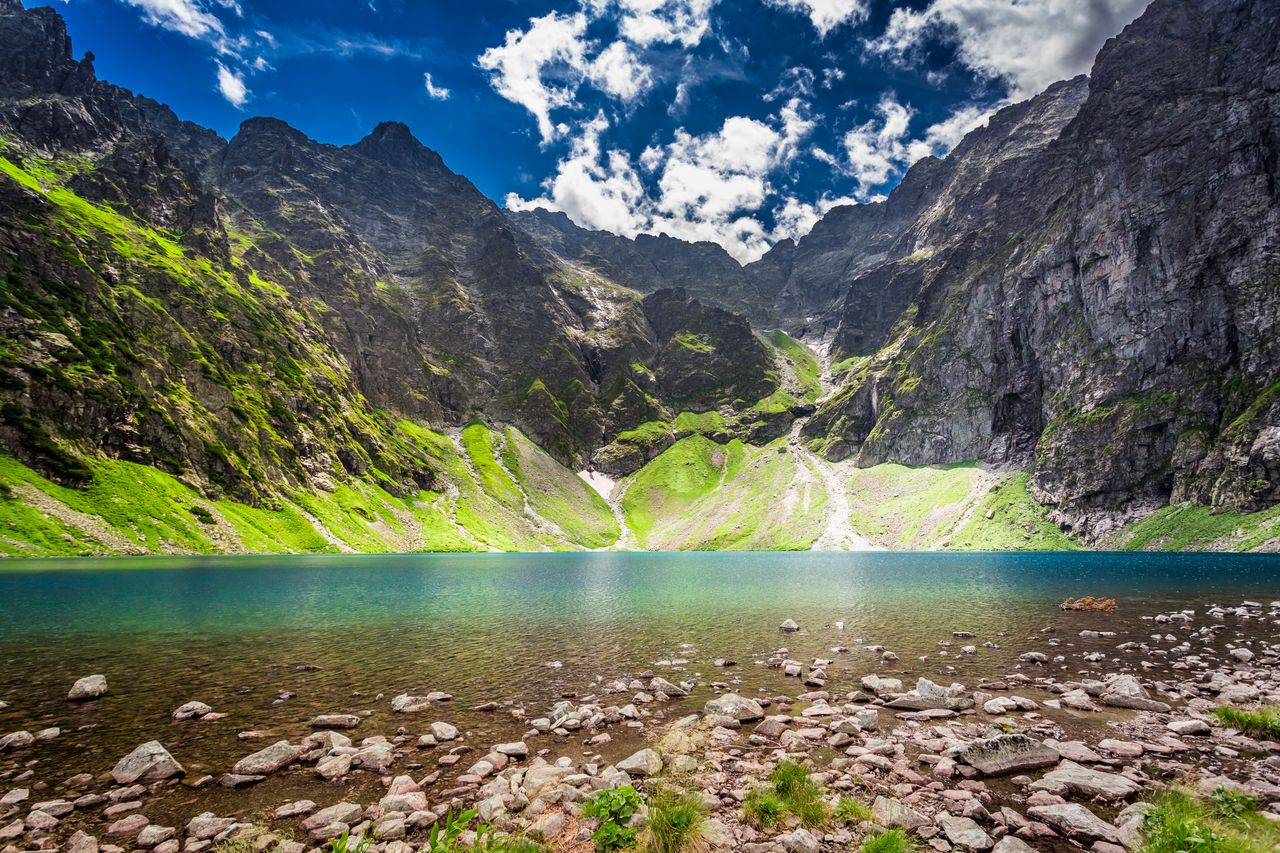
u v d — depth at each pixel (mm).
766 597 64312
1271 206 190000
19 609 52469
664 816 12289
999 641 36625
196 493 160250
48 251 177875
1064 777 15273
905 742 18797
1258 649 32344
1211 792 13961
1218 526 155000
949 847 11906
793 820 13039
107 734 21156
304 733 21266
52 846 13164
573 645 37719
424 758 18641
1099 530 189125
